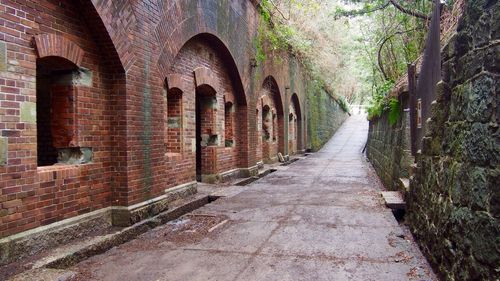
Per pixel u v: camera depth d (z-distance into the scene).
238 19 11.07
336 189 9.70
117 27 5.62
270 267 4.38
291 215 6.86
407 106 8.12
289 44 16.19
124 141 5.85
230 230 5.96
